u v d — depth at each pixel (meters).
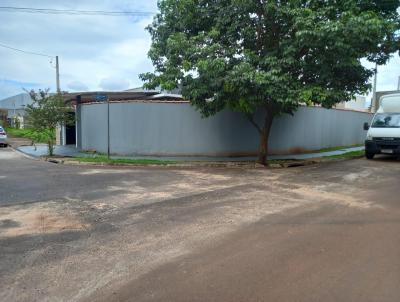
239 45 13.93
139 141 18.02
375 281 4.30
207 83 13.70
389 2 13.59
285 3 12.93
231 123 18.33
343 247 5.40
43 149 21.36
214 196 8.88
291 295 3.98
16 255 5.16
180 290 4.11
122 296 3.99
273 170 13.62
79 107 21.14
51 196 8.92
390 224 6.54
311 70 13.10
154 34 15.38
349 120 25.66
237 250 5.32
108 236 5.95
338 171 13.26
